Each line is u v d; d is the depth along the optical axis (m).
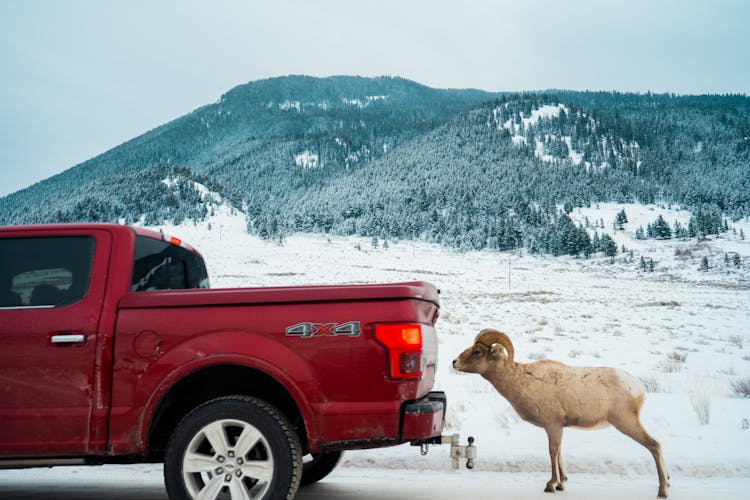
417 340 4.15
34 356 4.23
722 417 8.55
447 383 11.83
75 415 4.18
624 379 5.38
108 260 4.42
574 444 7.03
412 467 6.57
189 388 4.69
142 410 4.16
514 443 7.07
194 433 4.12
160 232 4.99
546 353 18.41
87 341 4.23
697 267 187.00
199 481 4.25
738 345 22.41
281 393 4.70
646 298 75.69
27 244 4.50
